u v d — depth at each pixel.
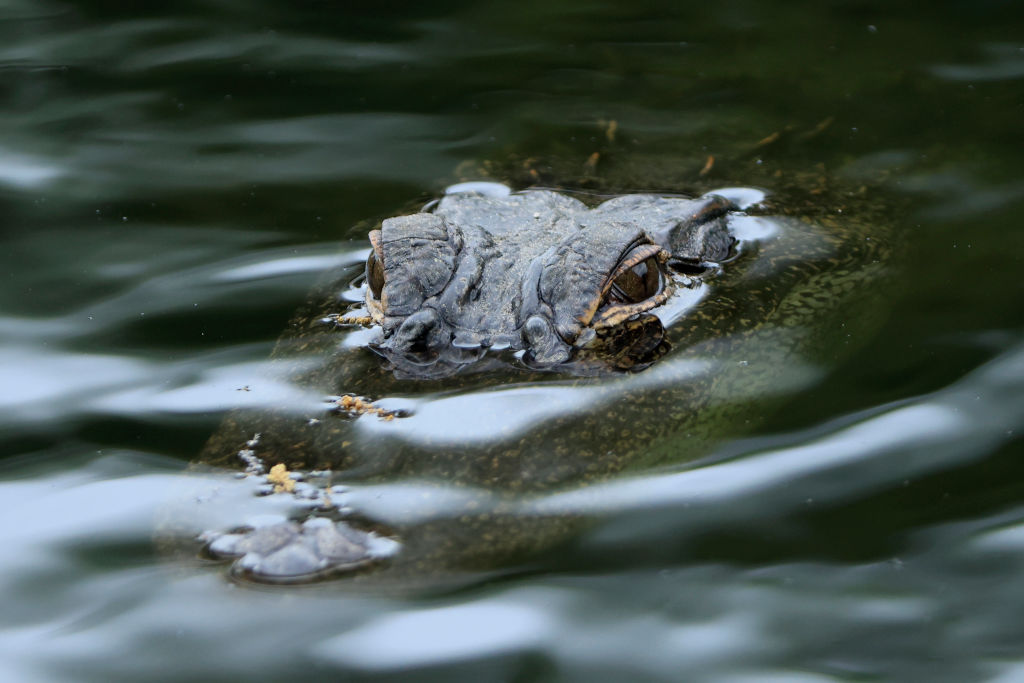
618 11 18.31
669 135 13.74
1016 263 10.41
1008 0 17.75
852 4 18.28
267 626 6.29
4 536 7.14
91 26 17.52
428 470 7.04
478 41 17.12
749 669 6.18
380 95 15.27
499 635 6.34
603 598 6.64
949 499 7.46
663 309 8.95
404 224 8.73
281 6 18.31
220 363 9.03
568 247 8.48
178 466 7.72
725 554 7.00
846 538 7.14
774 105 14.71
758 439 8.01
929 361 8.96
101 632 6.33
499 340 8.15
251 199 12.30
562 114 14.56
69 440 8.13
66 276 10.65
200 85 15.48
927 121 14.03
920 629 6.41
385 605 6.48
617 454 7.43
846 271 10.08
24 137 13.84
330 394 7.81
